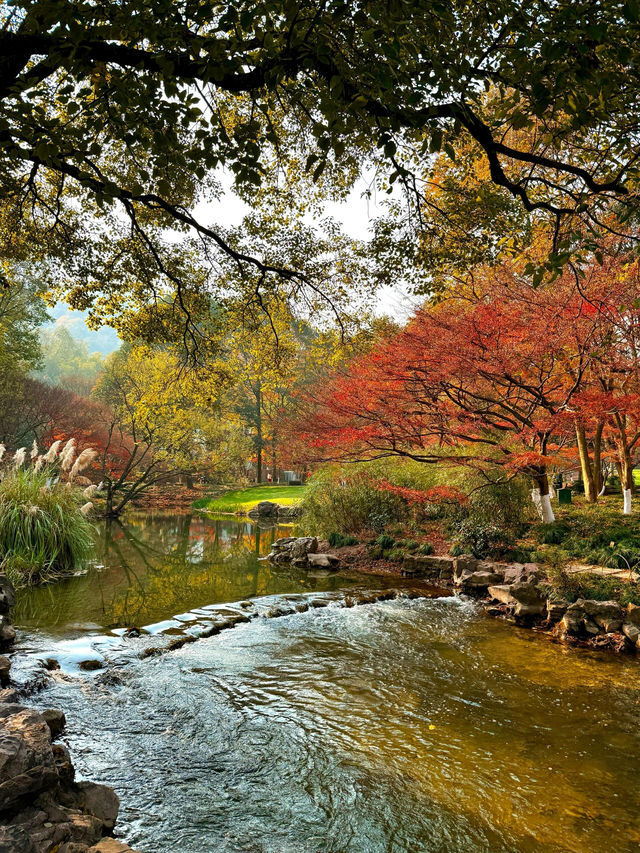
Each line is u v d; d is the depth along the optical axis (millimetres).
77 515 12102
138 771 4102
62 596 9391
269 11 3135
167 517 27078
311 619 8383
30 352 31109
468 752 4598
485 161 8383
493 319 9211
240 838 3430
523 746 4719
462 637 7715
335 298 9023
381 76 2969
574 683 6125
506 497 12891
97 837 2807
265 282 9016
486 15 3533
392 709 5387
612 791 4074
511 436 11273
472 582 10117
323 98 3648
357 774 4227
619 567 9758
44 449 27703
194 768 4199
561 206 6734
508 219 6734
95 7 3105
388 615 8734
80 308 9500
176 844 3322
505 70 3627
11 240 8648
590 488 15484
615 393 12812
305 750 4551
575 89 3393
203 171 4059
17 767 2680
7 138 4082
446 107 3996
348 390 11102
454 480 13648
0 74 3590
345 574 11945
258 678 6023
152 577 11367
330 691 5758
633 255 5047
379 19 3062
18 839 2434
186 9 3184
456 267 7832
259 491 35844
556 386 11070
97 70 3734
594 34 2896
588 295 8750
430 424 11211
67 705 5055
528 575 9375
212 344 10609
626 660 6898
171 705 5238
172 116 3672
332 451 12586
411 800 3920
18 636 6984
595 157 5016
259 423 40344
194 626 7715
